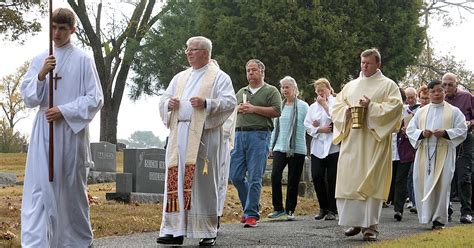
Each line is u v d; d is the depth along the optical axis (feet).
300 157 36.55
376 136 27.14
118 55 130.41
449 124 33.17
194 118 24.63
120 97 131.95
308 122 36.73
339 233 29.66
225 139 30.27
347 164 27.48
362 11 104.83
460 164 36.58
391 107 27.22
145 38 125.70
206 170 24.58
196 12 113.39
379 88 27.91
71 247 20.29
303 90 102.99
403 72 108.47
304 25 101.50
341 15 102.42
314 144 36.83
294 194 36.60
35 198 19.70
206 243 25.13
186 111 24.80
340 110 28.27
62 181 20.03
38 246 19.26
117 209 36.68
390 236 29.01
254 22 103.71
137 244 25.93
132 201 42.22
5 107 189.26
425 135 32.86
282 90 37.11
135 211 36.40
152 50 124.26
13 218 32.68
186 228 24.44
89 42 128.36
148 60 125.08
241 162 32.19
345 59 102.17
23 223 19.65
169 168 24.72
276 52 101.50
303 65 102.94
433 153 32.73
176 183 24.54
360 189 26.91
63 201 20.13
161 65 122.83
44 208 19.67
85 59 20.45
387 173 27.25
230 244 25.89
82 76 20.39
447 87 38.68
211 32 107.65
